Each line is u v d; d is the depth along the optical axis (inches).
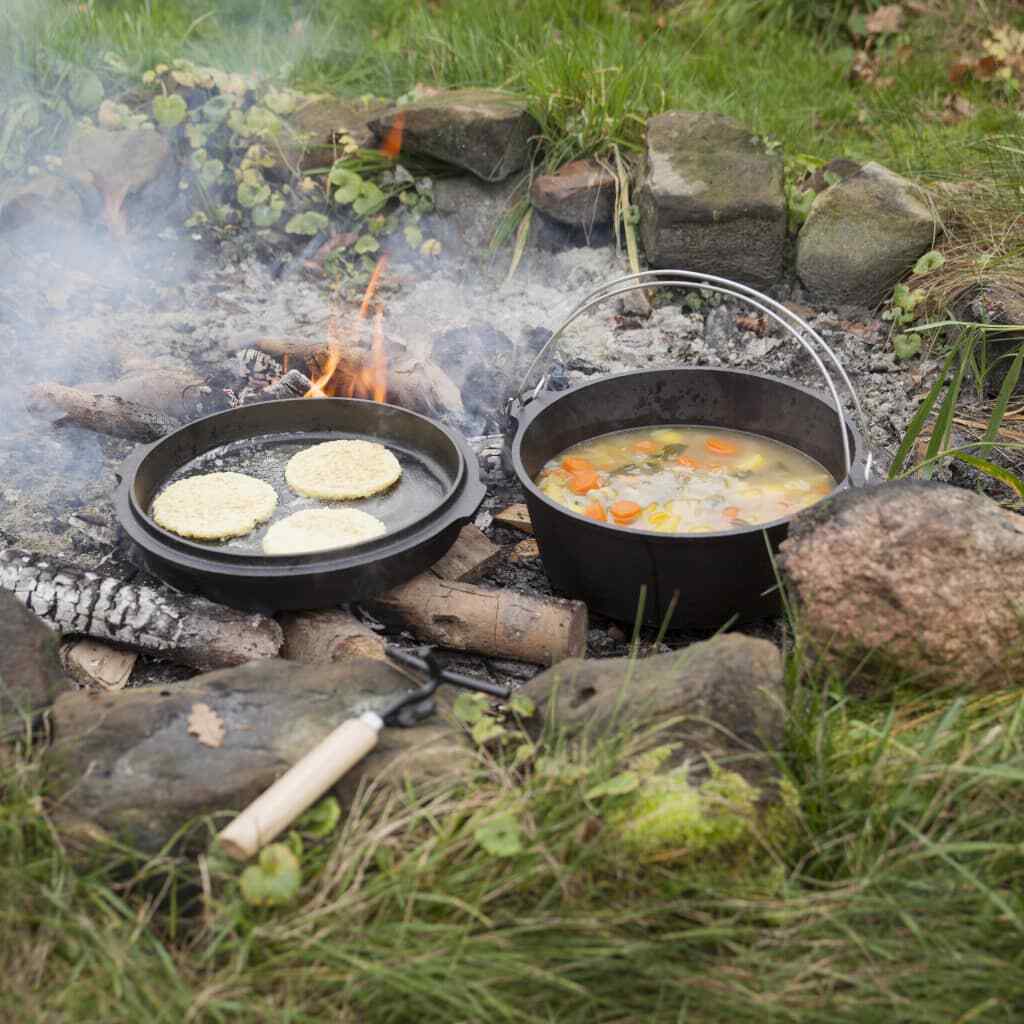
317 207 87.0
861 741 51.9
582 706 52.3
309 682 53.3
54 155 86.5
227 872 48.4
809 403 63.2
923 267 77.7
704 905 47.9
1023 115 89.2
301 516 60.1
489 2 105.2
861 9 112.9
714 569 56.7
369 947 47.2
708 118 83.4
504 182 86.3
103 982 46.9
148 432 69.4
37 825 49.3
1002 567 53.2
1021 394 72.9
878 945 47.6
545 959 47.3
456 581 60.9
